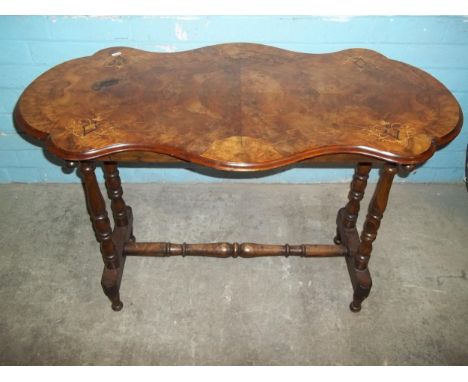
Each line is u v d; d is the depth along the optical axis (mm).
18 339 1639
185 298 1819
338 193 2422
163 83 1472
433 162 2398
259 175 2428
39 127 1241
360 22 1887
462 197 2402
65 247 2043
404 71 1566
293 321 1730
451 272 1958
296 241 2123
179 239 2119
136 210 2281
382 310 1779
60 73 1508
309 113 1322
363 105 1364
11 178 2416
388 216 2266
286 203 2346
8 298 1793
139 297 1819
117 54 1639
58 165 2363
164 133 1226
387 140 1206
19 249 2023
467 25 1882
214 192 2412
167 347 1630
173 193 2400
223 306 1788
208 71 1552
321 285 1884
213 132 1230
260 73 1544
